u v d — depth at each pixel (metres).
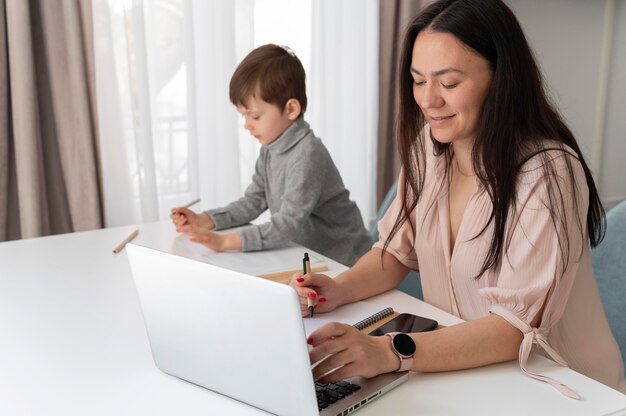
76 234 1.71
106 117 2.48
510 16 1.02
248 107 1.74
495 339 0.98
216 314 0.87
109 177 2.53
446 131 1.07
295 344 0.79
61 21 2.32
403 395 0.91
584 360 1.14
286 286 0.78
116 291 1.31
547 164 1.02
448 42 1.00
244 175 2.82
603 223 1.39
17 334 1.12
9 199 2.39
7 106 2.31
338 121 2.91
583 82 3.42
